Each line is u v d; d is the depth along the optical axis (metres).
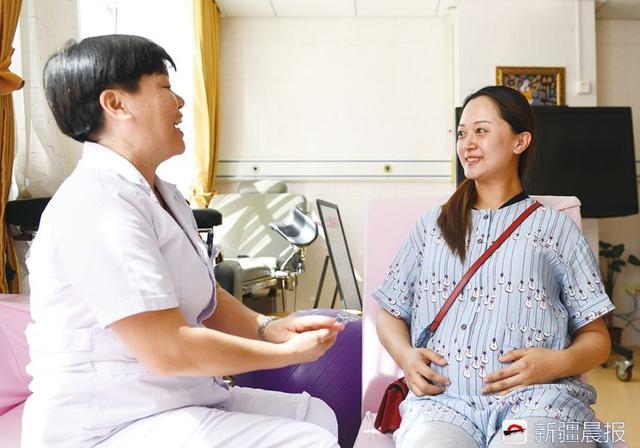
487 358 1.00
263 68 4.23
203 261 0.94
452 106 4.13
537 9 3.76
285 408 1.08
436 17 4.18
